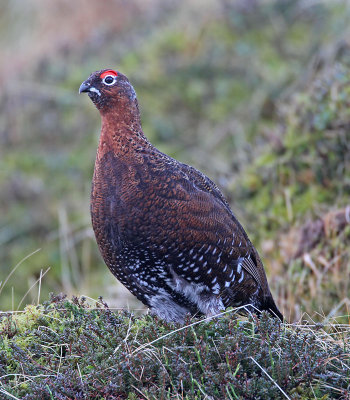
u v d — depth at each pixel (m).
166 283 7.62
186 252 7.38
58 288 13.15
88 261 13.35
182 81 17.08
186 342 6.74
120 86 7.68
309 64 15.46
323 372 6.40
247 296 8.12
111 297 11.58
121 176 7.38
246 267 7.90
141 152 7.48
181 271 7.49
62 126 16.91
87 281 12.77
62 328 7.27
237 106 16.16
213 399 6.04
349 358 6.63
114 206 7.36
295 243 10.41
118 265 7.68
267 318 6.87
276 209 11.46
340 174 11.10
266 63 16.78
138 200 7.27
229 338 6.42
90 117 16.91
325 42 16.28
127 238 7.35
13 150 16.92
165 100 16.75
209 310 7.79
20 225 15.05
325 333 7.19
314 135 11.59
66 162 16.06
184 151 15.71
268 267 10.62
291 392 6.23
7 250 14.64
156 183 7.31
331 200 11.05
